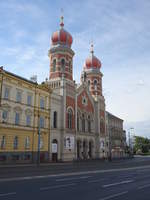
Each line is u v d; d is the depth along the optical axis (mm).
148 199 12117
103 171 28922
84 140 61875
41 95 46938
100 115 72375
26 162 41062
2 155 36594
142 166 40188
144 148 153750
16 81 40719
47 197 12094
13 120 39312
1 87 37281
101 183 17969
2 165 34938
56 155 49938
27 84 43281
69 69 61594
